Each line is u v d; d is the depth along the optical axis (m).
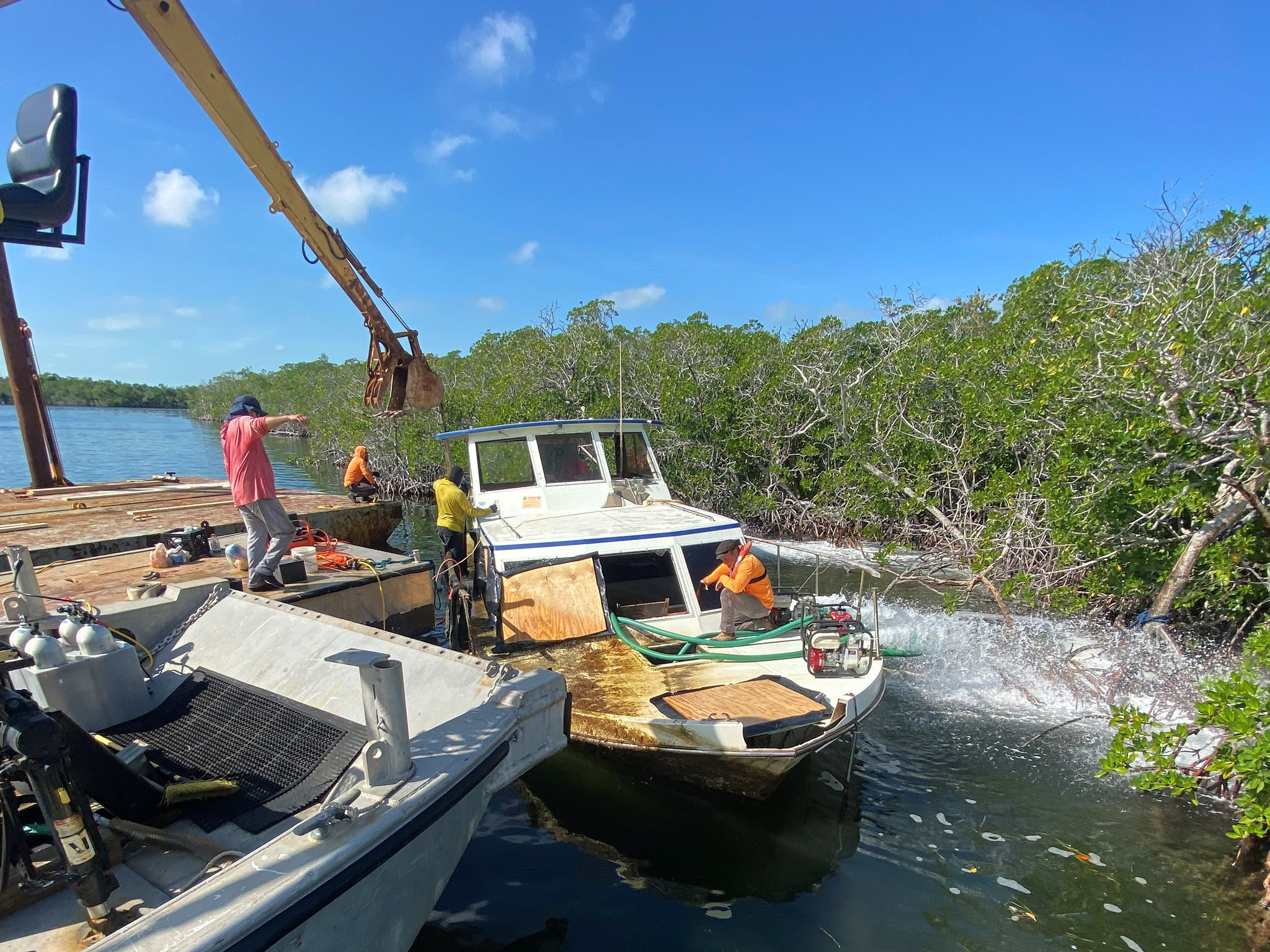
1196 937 3.84
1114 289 8.79
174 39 5.10
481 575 8.23
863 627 5.57
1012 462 11.50
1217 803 5.08
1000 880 4.37
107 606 4.99
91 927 2.55
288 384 57.03
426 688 3.84
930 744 6.02
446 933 4.06
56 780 2.35
